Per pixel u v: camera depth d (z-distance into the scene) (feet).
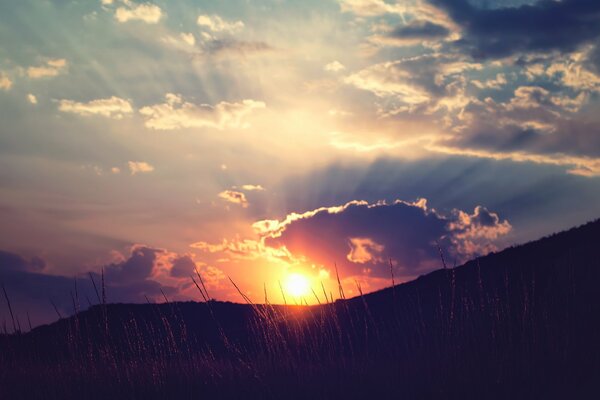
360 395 25.94
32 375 30.76
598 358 27.71
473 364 27.73
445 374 27.25
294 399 26.08
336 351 31.50
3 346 34.55
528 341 29.76
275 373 29.73
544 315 33.01
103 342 33.65
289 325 33.35
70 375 30.12
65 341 33.55
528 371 26.81
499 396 24.84
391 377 27.66
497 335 30.63
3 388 28.68
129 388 28.78
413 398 25.41
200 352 35.17
